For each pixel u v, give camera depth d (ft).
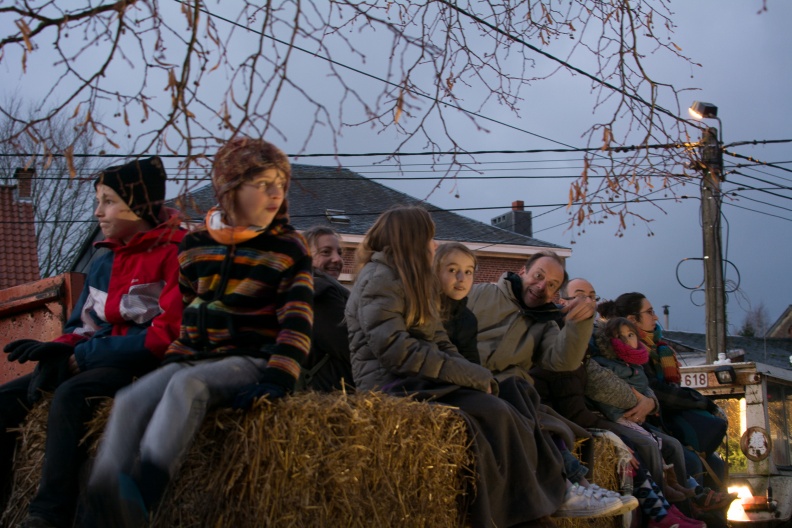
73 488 9.84
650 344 21.47
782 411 27.12
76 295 15.71
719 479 21.61
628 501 13.65
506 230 77.20
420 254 12.40
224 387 9.18
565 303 17.87
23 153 9.27
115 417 9.14
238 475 9.03
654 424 20.27
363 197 69.77
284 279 9.84
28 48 8.10
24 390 11.44
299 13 8.48
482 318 16.35
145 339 10.52
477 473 11.48
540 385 16.58
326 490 9.56
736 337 93.30
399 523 10.27
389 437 10.25
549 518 12.86
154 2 8.94
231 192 9.48
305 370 13.12
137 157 8.64
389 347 12.00
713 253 42.78
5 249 63.36
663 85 11.90
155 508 9.21
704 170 13.69
